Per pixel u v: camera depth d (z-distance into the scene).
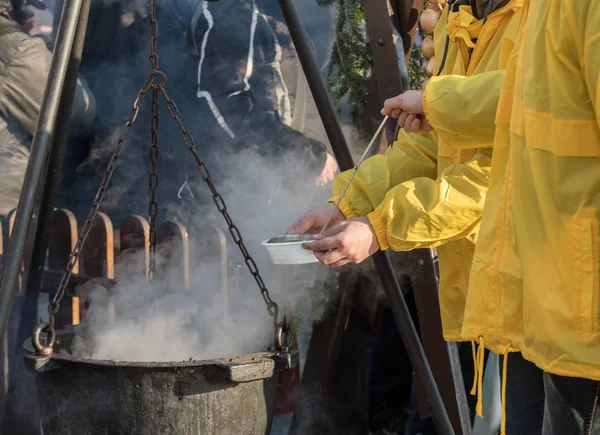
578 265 1.16
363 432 2.49
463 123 1.40
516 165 1.24
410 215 1.46
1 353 2.12
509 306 1.28
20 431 2.15
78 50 1.85
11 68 2.40
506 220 1.29
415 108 1.53
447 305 1.64
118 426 1.54
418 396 2.28
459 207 1.44
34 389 2.16
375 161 1.73
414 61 2.39
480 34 1.47
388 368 2.65
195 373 1.51
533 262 1.21
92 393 1.55
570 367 1.17
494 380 2.20
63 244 2.46
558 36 1.15
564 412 1.24
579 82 1.15
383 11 2.13
